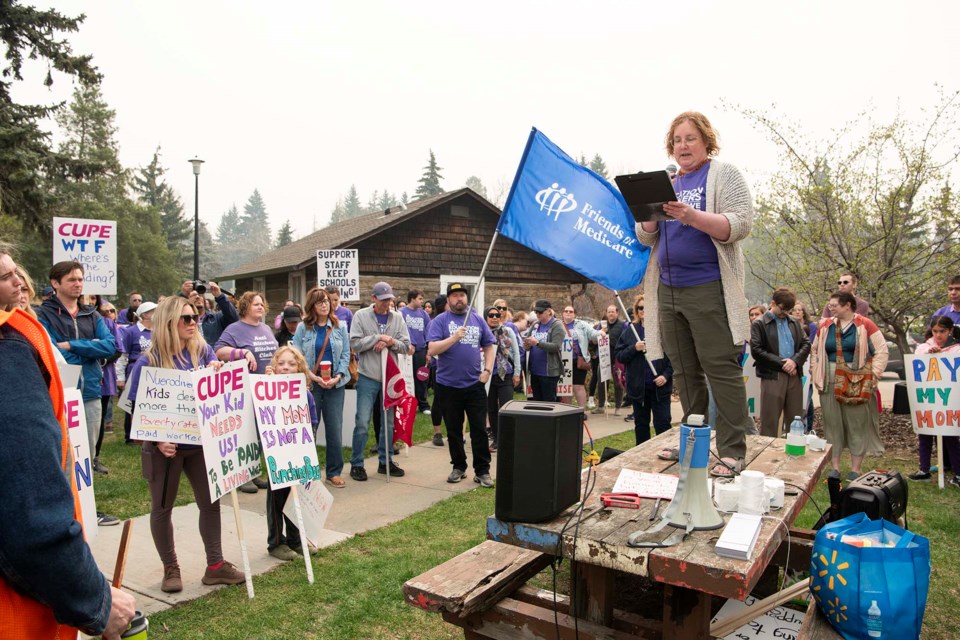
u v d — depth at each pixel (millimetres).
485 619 3025
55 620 1490
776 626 3324
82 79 19188
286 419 4680
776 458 3850
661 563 2264
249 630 3760
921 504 6270
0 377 1398
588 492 2939
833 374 7023
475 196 18062
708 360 3314
